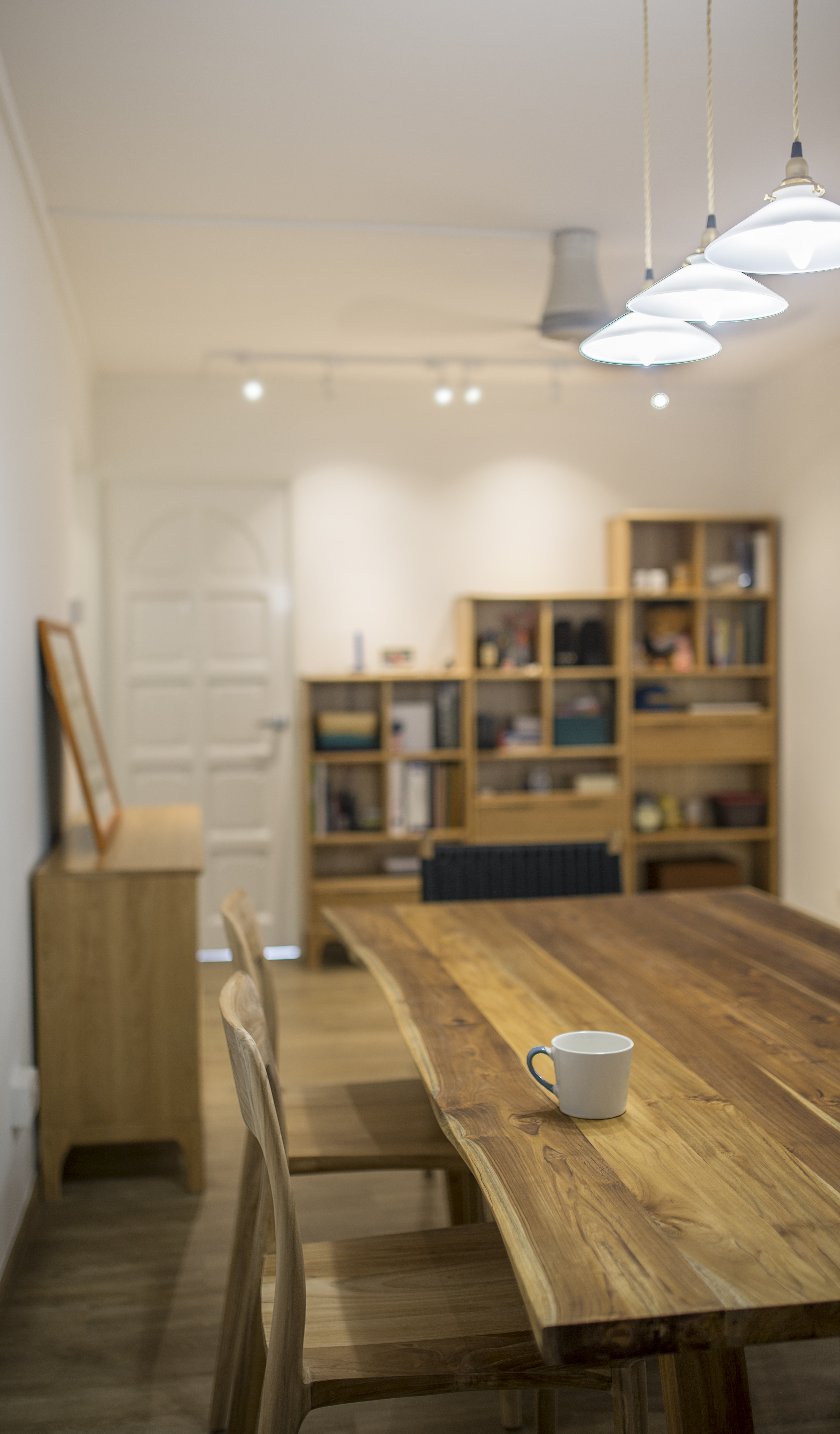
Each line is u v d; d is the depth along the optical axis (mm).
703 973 2062
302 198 3256
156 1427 1962
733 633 5586
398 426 5449
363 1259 1549
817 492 5148
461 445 5500
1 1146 2395
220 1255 2576
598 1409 2043
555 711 5523
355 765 5453
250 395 4734
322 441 5395
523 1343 1360
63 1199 2883
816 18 2354
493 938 2357
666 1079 1516
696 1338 970
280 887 5434
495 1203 1170
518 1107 1426
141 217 3363
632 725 5410
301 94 2658
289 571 5406
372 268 3826
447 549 5508
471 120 2799
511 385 5477
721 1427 1272
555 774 5637
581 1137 1330
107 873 2867
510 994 1936
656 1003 1874
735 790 5773
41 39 2400
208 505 5344
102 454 5250
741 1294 998
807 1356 2158
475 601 5449
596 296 3553
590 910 2646
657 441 5656
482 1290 1471
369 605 5453
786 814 5527
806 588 5281
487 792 5562
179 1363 2156
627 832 5422
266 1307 1450
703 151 2992
